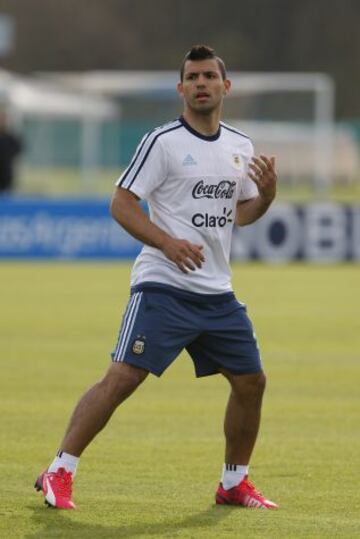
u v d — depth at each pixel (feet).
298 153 538.47
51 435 124.98
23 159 614.75
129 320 94.38
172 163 94.22
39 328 204.95
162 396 148.66
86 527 89.76
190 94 94.02
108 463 112.78
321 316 222.89
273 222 328.08
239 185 96.22
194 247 92.43
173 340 94.38
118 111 582.35
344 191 572.51
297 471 110.11
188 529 89.66
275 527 90.43
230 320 95.71
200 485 104.42
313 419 134.21
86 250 332.60
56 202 332.19
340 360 174.60
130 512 94.48
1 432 126.41
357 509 96.48
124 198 93.91
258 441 122.93
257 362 96.58
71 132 630.33
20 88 556.92
